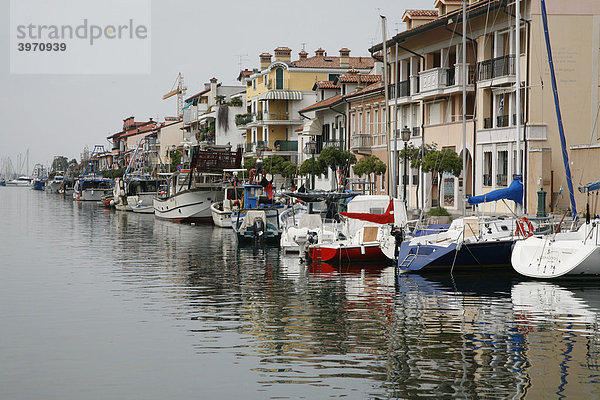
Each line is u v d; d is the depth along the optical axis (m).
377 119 64.44
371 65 96.12
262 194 54.75
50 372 15.62
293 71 94.44
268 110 95.06
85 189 121.56
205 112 120.25
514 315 20.73
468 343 17.64
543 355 16.52
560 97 43.25
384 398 13.74
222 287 26.44
